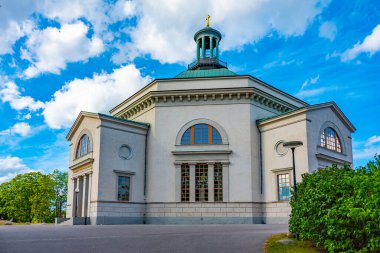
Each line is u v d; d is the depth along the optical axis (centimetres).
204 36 4338
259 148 3475
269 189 3319
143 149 3603
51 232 1950
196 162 3450
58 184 7281
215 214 3319
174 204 3394
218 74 3916
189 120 3562
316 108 3266
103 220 3169
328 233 1093
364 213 944
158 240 1520
